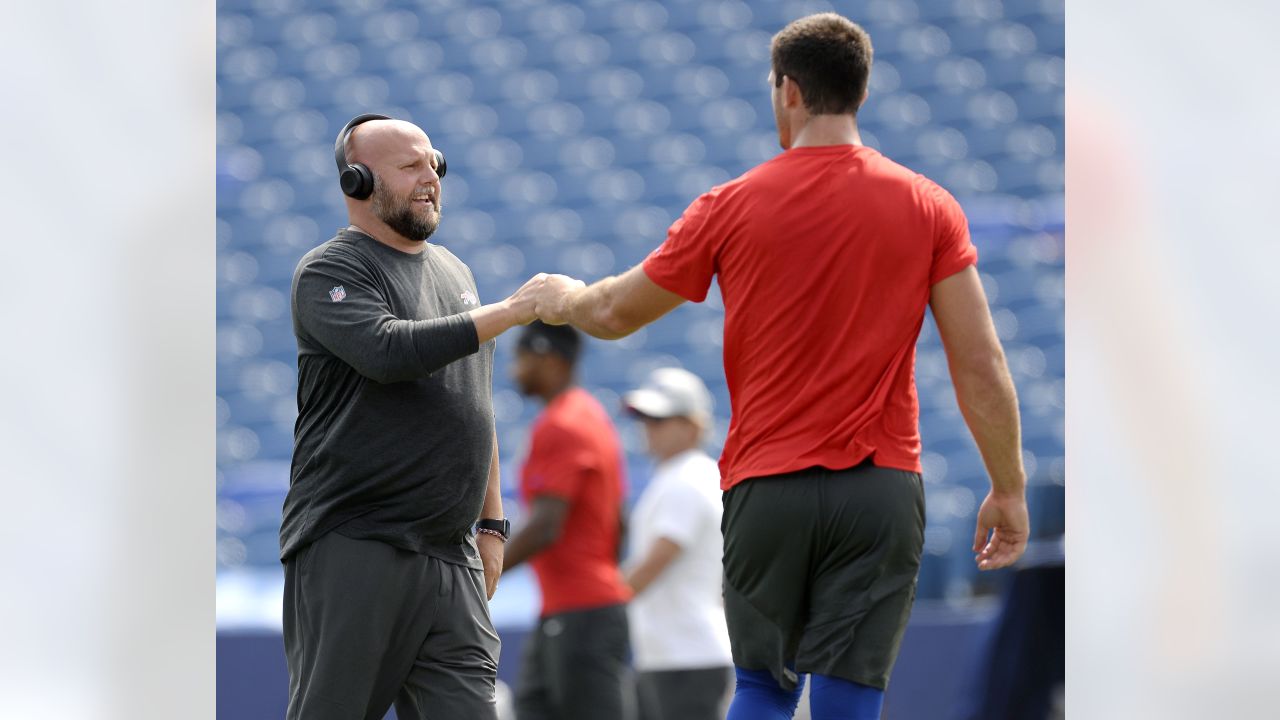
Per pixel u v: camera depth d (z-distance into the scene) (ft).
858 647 37.76
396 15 203.00
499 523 45.57
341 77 196.95
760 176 38.60
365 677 40.29
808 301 37.73
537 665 68.33
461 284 44.27
